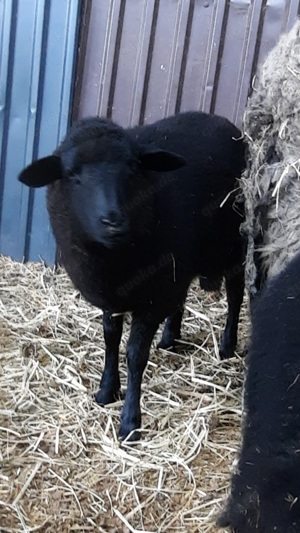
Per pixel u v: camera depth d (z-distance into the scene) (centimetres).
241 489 85
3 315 184
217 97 206
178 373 164
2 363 160
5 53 209
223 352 175
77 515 120
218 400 155
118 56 208
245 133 144
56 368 160
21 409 145
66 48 207
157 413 148
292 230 115
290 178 121
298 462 78
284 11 197
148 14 203
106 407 149
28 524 117
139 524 120
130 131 154
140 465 132
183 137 155
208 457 137
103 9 205
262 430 83
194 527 119
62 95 211
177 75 206
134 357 142
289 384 81
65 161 132
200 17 202
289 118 125
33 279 210
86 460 133
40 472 129
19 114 214
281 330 84
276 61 134
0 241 223
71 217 133
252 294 140
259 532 82
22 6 206
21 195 219
